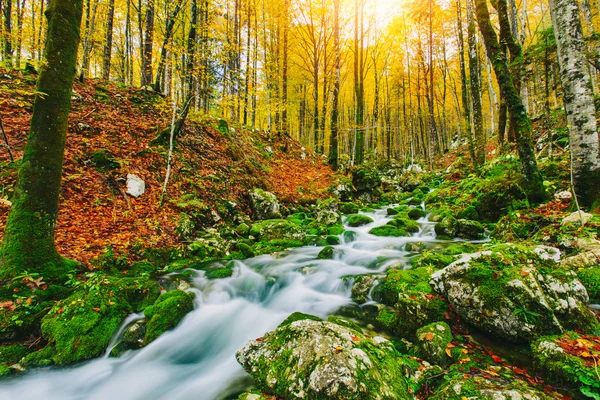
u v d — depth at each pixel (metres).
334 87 17.30
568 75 5.73
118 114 10.47
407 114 33.44
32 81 9.73
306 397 2.40
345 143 34.62
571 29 5.66
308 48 21.66
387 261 6.39
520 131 6.97
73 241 5.81
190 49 9.16
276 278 6.25
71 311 4.13
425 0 16.97
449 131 42.19
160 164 9.39
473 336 3.37
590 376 2.31
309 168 17.80
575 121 5.66
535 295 3.12
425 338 3.22
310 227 10.50
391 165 27.28
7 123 7.85
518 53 9.05
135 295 4.88
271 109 17.75
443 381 2.75
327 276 6.05
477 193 9.67
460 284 3.59
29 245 4.50
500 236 6.48
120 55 20.05
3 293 4.09
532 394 2.25
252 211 10.96
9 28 10.94
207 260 7.18
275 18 18.45
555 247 4.66
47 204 4.71
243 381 3.24
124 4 15.79
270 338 3.20
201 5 9.80
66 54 4.73
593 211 5.16
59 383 3.46
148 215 7.56
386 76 29.11
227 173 11.49
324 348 2.67
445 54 25.09
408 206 13.69
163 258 6.75
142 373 3.77
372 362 2.60
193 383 3.53
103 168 7.93
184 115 10.55
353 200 15.58
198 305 5.10
